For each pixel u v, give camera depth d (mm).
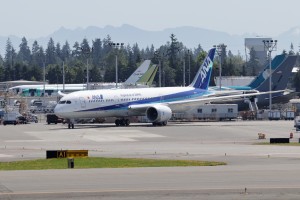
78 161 169125
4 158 182625
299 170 142250
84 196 110750
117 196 110438
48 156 179250
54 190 116875
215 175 134875
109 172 143125
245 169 145125
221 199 106875
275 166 151125
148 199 107688
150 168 150375
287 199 106688
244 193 111812
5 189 118812
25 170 149750
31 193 113438
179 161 165375
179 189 116125
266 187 117188
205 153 191250
